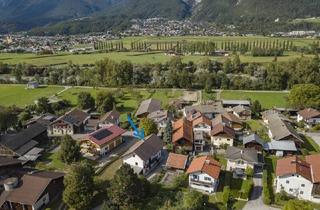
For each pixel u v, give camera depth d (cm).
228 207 5800
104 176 7100
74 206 5684
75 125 9769
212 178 6203
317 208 5747
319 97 10525
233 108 11044
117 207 5678
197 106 10969
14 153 7950
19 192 5881
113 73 15550
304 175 5938
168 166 7062
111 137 8469
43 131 9275
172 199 5938
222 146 8312
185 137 7962
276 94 13512
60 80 16225
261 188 6419
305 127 9619
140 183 5944
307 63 14538
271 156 7781
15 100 13438
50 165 7700
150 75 16212
